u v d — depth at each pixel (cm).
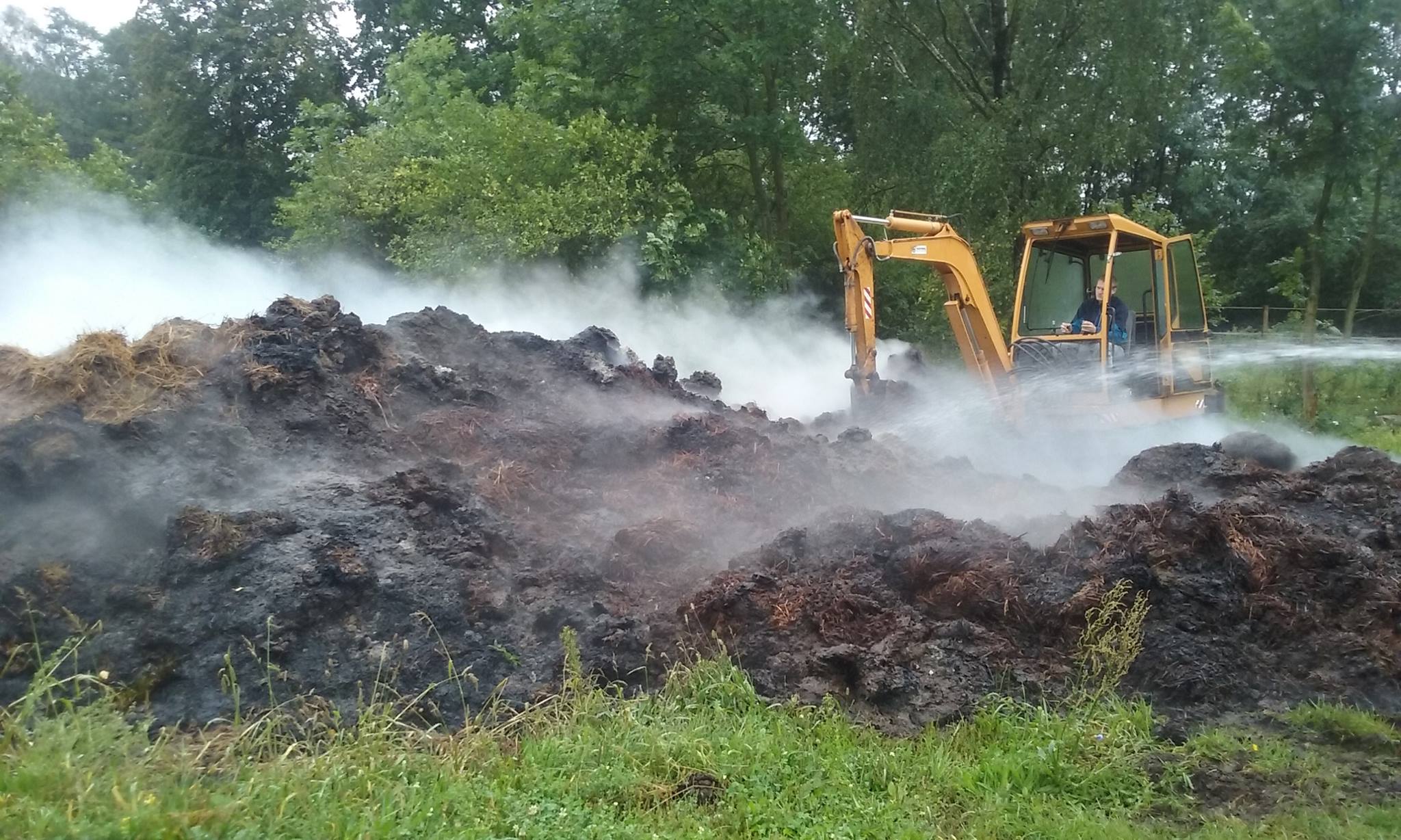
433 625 593
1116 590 626
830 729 541
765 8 2020
